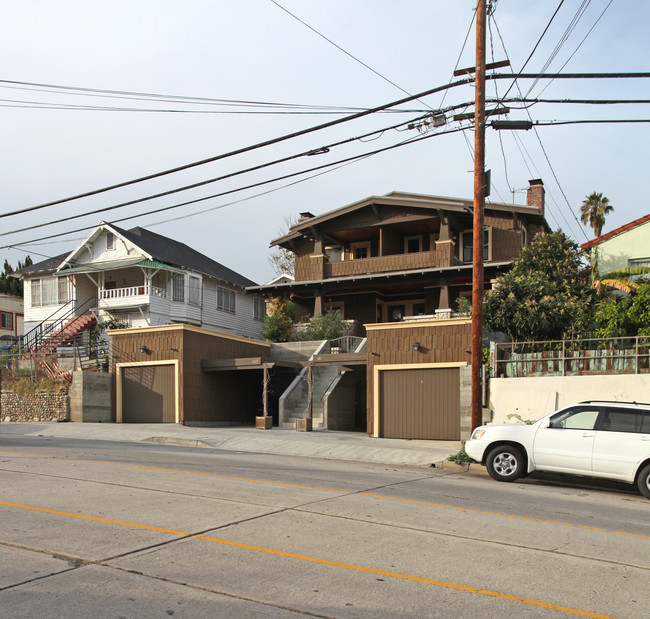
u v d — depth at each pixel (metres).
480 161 15.24
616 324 21.11
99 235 37.22
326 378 28.44
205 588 5.45
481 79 14.88
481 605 5.29
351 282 33.97
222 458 14.56
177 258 37.66
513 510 9.33
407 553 6.72
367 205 33.75
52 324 35.97
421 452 17.25
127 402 27.27
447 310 30.81
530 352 19.94
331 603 5.21
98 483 10.14
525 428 12.62
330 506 8.91
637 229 25.78
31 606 4.92
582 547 7.24
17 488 9.60
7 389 28.08
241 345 29.67
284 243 37.38
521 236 31.88
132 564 6.02
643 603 5.44
